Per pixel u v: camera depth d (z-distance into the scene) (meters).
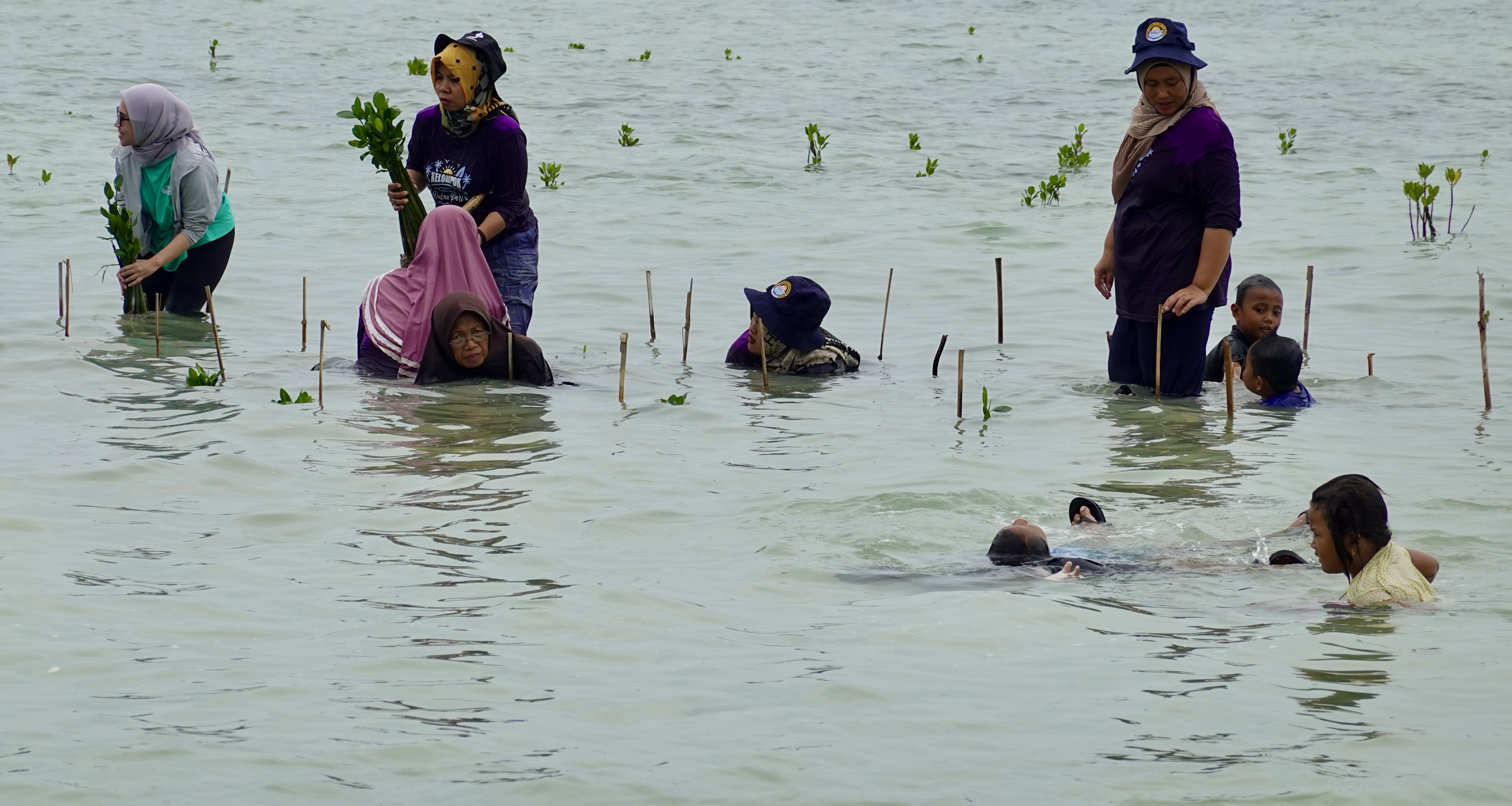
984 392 14.65
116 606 8.88
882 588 9.65
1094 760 6.98
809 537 10.69
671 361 17.58
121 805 6.43
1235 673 8.12
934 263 23.77
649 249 24.80
